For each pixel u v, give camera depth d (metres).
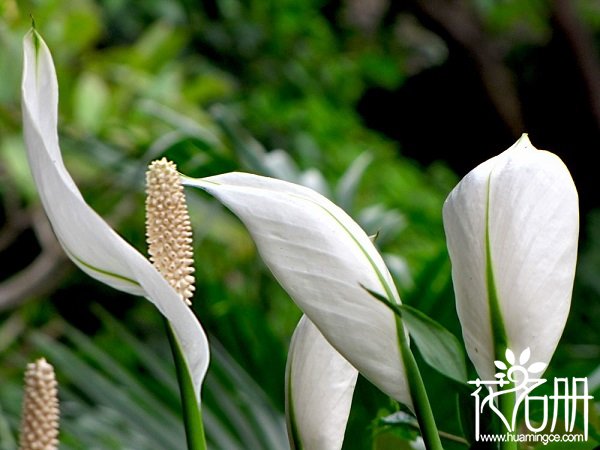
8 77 3.03
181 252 1.36
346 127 5.38
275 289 3.67
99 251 1.32
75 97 3.19
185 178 1.37
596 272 3.76
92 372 2.14
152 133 3.38
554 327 1.33
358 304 1.34
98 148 3.02
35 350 3.30
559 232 1.33
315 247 1.34
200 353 1.33
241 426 2.07
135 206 3.45
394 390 1.34
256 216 1.35
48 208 1.32
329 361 1.39
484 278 1.33
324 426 1.38
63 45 3.45
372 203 4.43
